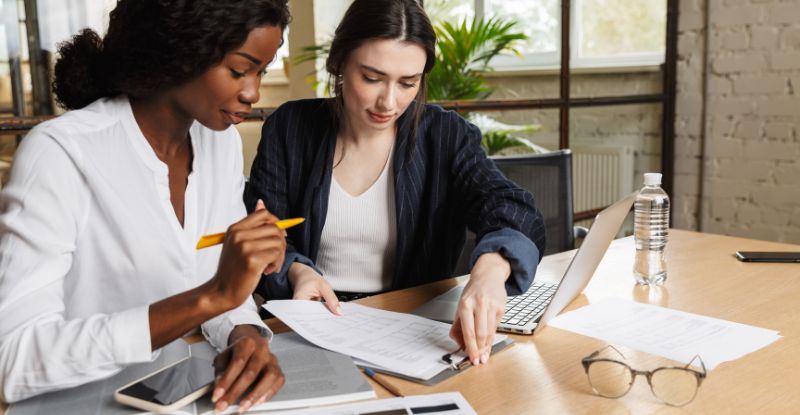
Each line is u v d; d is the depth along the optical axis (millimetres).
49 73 2600
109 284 1061
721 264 1526
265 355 892
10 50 2588
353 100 1353
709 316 1183
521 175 1877
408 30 1276
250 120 2141
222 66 934
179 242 1095
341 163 1521
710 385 906
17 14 2596
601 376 931
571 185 1927
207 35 897
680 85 3398
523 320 1135
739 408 839
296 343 1037
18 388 826
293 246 1521
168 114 1051
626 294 1317
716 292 1322
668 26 3387
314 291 1241
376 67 1290
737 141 3242
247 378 848
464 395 880
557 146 3180
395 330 1082
